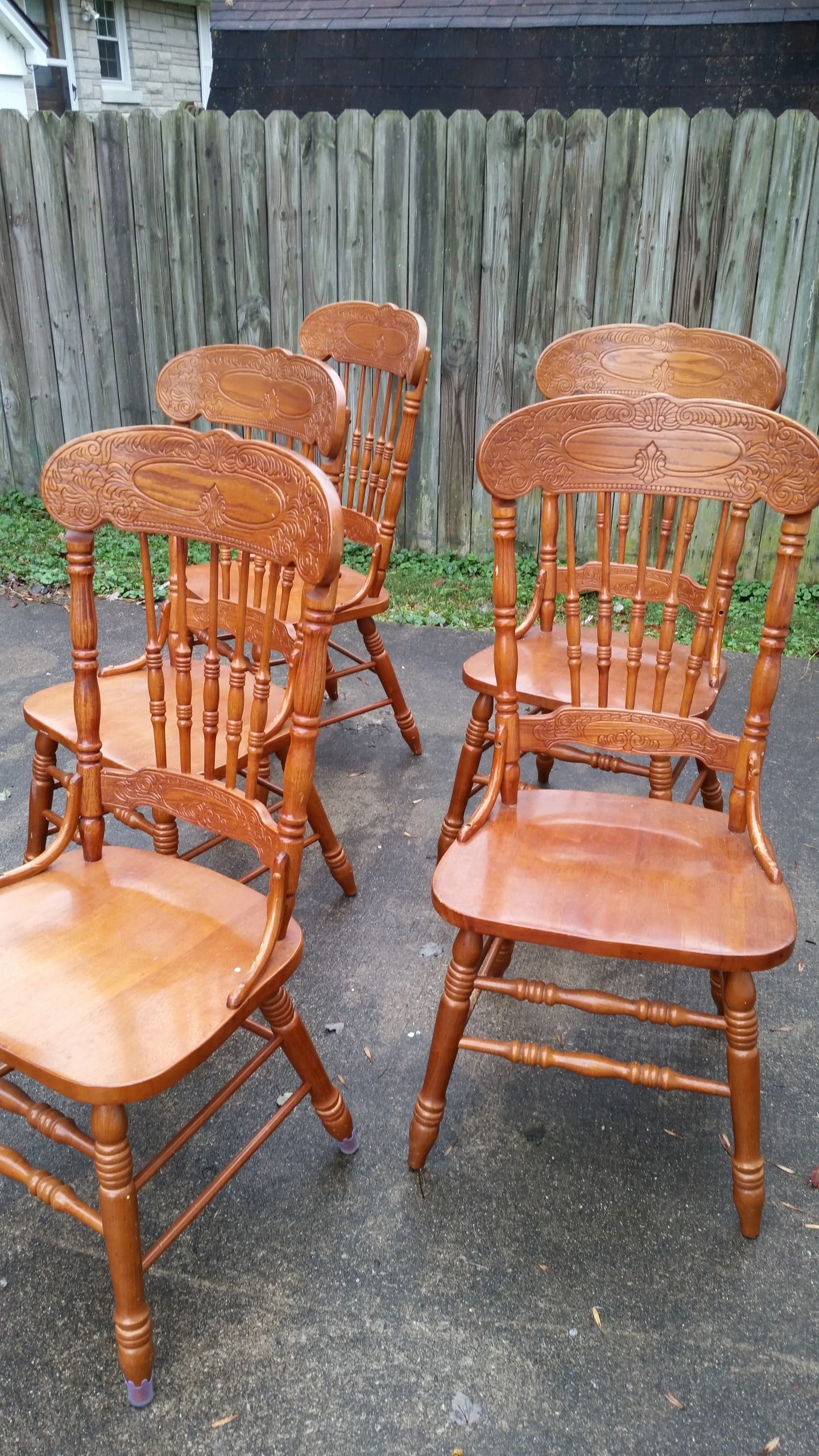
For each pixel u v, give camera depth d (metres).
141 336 4.43
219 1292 1.38
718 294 3.72
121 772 1.49
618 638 2.34
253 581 2.56
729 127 3.48
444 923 2.17
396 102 6.77
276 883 1.29
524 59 6.42
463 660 3.52
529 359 3.96
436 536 4.32
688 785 2.78
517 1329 1.35
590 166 3.64
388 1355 1.31
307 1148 1.62
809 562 4.03
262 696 1.33
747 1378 1.29
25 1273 1.41
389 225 3.92
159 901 1.43
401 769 2.80
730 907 1.39
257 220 4.08
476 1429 1.23
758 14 5.96
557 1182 1.57
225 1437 1.22
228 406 2.23
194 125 3.98
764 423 1.39
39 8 9.15
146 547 1.37
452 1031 1.48
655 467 1.48
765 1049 1.84
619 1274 1.42
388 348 2.44
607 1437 1.23
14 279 4.41
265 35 7.00
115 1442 1.21
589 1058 1.45
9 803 2.51
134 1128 1.64
